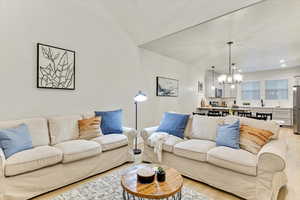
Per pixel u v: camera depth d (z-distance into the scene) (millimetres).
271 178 1714
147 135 2965
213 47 4602
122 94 3990
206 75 7598
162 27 3596
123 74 4008
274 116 6598
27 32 2557
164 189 1435
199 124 2863
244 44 4355
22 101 2525
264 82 7582
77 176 2297
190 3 2939
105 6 3555
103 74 3605
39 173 1965
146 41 4086
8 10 2391
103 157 2623
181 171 2479
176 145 2514
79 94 3207
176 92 5586
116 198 1915
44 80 2723
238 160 1896
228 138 2287
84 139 2789
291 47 4566
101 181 2312
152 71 4770
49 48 2775
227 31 3652
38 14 2668
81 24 3221
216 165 2107
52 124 2611
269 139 2275
